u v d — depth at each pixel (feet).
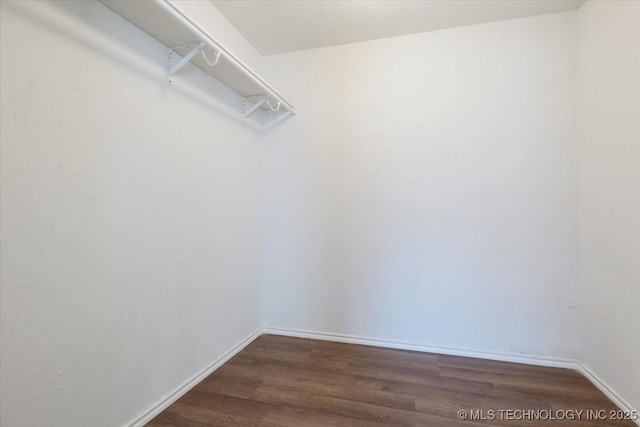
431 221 7.11
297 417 4.78
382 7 6.23
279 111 8.15
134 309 4.46
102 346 3.98
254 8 6.23
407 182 7.25
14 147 3.05
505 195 6.66
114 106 4.13
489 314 6.77
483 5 6.16
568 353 6.35
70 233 3.59
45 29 3.32
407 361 6.64
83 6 3.73
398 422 4.66
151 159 4.74
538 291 6.51
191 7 5.57
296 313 8.07
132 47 4.40
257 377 5.97
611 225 5.23
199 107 5.83
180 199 5.35
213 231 6.25
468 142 6.86
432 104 7.07
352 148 7.63
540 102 6.47
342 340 7.69
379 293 7.45
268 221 8.27
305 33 7.16
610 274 5.26
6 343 3.02
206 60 4.97
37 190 3.25
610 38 5.27
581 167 6.14
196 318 5.76
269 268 8.27
